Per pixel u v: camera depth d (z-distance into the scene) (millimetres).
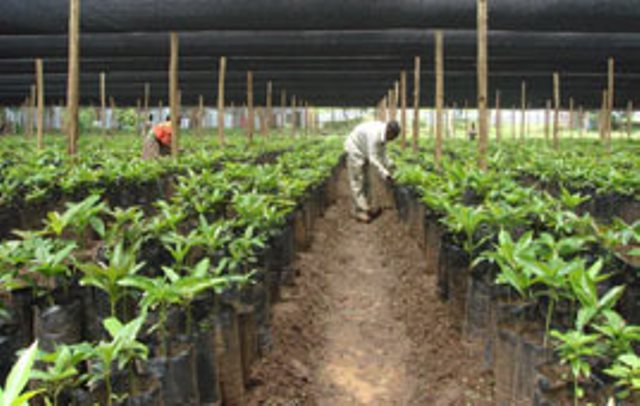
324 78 18891
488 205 4637
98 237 6336
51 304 3271
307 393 3803
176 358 2652
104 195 7039
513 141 22484
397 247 7699
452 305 4797
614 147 16516
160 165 8719
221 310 3348
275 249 5121
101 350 2254
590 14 10297
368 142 9242
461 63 15016
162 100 28594
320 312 5352
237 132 37688
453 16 10289
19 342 3053
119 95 25625
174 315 3119
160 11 10734
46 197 6516
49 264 3121
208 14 10672
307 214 7531
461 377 3934
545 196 5340
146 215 7961
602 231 4242
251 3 10516
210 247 3988
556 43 12547
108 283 2969
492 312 3820
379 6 10336
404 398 3807
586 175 7789
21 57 13414
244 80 19562
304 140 24547
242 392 3484
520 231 5004
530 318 3273
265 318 4145
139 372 2598
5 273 3328
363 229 9438
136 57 14422
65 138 19969
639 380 2141
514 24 10594
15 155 10180
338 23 10680
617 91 21969
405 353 4496
